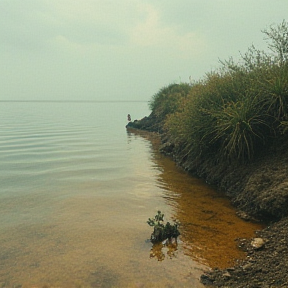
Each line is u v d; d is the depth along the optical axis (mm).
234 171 7191
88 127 26062
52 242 4566
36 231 4973
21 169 9648
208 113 8211
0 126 26031
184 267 3848
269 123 7098
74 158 11578
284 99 6805
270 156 6598
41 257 4109
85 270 3787
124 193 7109
